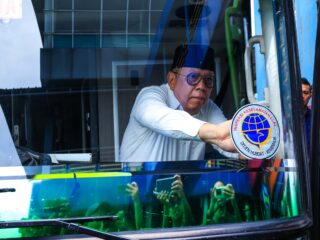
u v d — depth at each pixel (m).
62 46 2.46
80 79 2.48
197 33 2.68
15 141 2.32
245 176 2.39
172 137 2.50
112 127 2.49
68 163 2.31
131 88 2.57
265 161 2.45
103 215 2.19
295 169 2.50
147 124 2.51
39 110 2.39
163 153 2.48
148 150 2.48
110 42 2.55
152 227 2.22
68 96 2.45
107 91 2.53
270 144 2.49
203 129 2.49
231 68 2.71
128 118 2.52
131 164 2.29
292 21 2.62
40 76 2.40
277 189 2.43
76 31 2.49
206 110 2.64
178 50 2.65
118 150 2.47
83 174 2.21
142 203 2.24
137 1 2.57
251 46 2.69
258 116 2.51
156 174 2.28
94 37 2.52
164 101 2.57
